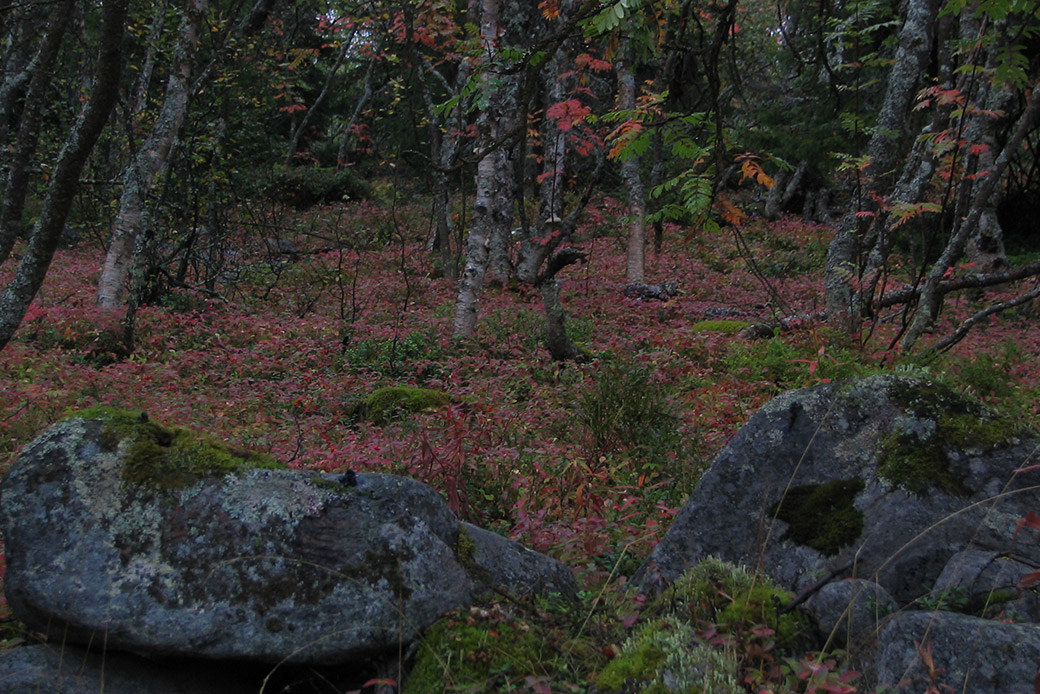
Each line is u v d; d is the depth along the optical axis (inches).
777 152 799.7
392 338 404.5
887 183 347.6
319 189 1002.1
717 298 612.1
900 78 331.3
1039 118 366.6
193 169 572.1
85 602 102.0
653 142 682.2
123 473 110.0
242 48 637.9
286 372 352.5
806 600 112.4
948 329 460.1
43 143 616.1
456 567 117.8
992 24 250.1
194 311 449.1
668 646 100.9
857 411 133.4
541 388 317.1
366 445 223.5
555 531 161.6
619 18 125.6
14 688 96.7
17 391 262.2
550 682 103.1
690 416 254.5
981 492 121.4
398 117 1080.8
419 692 104.4
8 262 575.2
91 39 618.5
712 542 133.8
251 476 112.8
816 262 764.6
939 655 93.1
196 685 104.7
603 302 538.6
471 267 428.5
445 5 567.8
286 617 105.0
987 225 613.6
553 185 436.1
